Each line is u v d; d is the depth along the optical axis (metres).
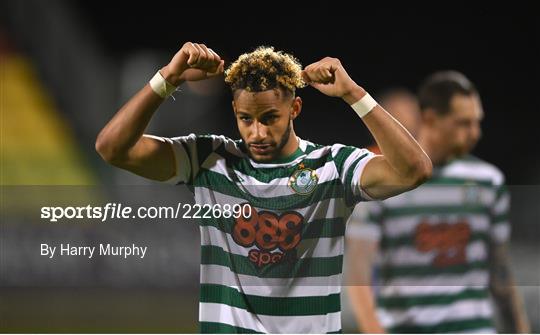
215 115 37.84
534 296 16.22
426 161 7.65
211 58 7.51
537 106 50.28
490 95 50.69
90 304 22.03
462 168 11.71
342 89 7.66
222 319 7.99
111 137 7.66
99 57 40.97
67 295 22.50
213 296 8.09
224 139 8.35
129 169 7.95
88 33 43.53
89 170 37.12
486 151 46.72
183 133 33.34
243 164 8.12
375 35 51.34
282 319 7.91
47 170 37.31
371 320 11.47
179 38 49.91
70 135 38.28
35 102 39.06
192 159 8.19
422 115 11.85
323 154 8.12
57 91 39.53
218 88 36.34
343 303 14.31
